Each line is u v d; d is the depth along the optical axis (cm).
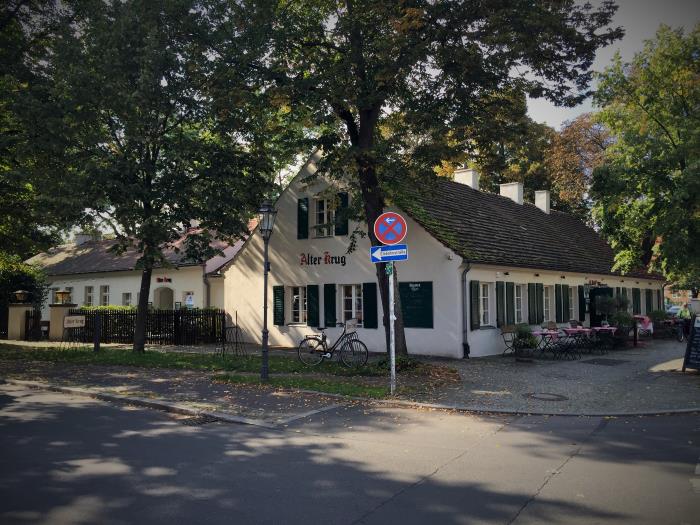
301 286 2081
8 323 2661
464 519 458
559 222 2977
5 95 1513
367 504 493
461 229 1891
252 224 2767
